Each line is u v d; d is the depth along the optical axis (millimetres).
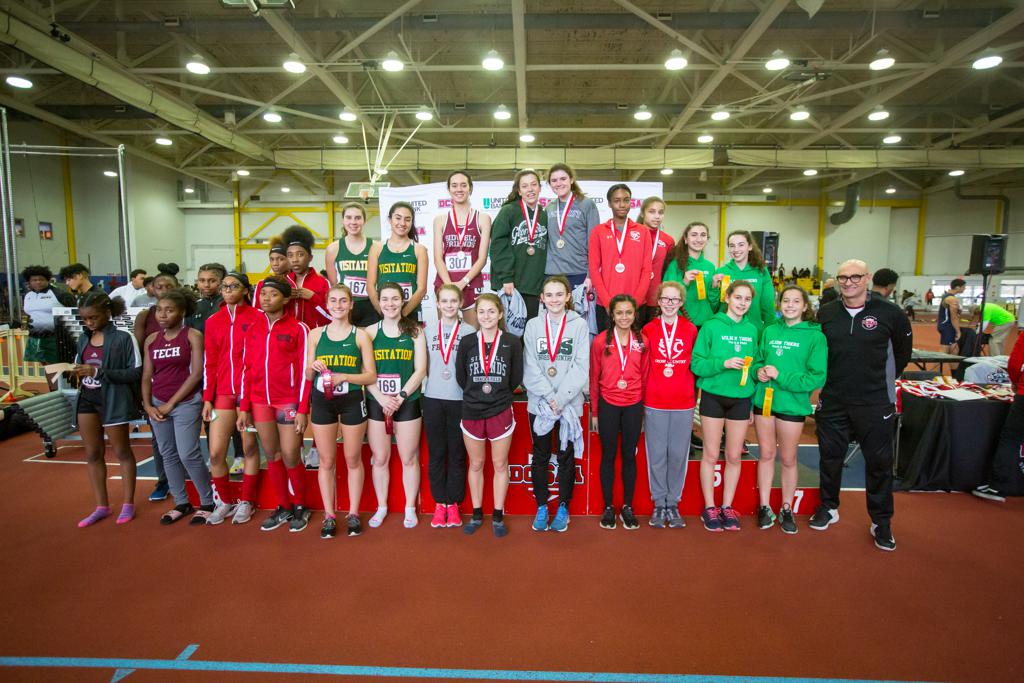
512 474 3777
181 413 3516
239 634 2412
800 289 3387
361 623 2494
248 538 3383
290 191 20047
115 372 3455
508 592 2760
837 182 19547
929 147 14492
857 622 2504
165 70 8875
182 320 3564
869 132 13719
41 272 5980
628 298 3367
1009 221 19844
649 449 3564
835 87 11211
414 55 9672
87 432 3541
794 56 9695
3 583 2842
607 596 2725
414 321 3451
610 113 11398
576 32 8891
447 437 3480
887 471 3223
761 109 10711
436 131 13086
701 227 3887
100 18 8273
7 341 6969
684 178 21109
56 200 14172
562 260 4012
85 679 2129
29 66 9500
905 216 21375
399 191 5867
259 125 13328
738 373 3398
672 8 8031
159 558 3115
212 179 18766
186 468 3604
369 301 3865
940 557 3135
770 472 3562
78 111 11445
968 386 4574
